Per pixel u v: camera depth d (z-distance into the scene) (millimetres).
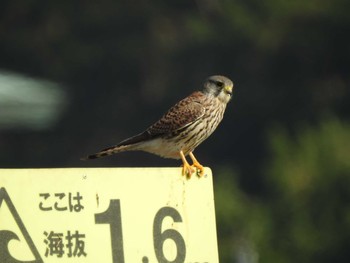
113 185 5996
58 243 5848
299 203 21328
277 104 28500
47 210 5859
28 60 29281
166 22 29938
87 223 5906
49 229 5844
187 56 29281
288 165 21859
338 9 28391
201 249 6129
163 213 6086
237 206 20516
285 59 28766
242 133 28172
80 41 29750
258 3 28906
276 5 28453
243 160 27859
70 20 29953
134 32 29906
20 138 27484
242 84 28781
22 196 5832
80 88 29156
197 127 8055
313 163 21750
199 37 28938
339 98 28547
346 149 22094
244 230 19812
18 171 5848
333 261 20719
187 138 8039
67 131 28125
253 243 19328
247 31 28688
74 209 5902
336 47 28703
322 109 28344
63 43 29531
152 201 6074
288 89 28734
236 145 28031
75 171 5930
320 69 28891
